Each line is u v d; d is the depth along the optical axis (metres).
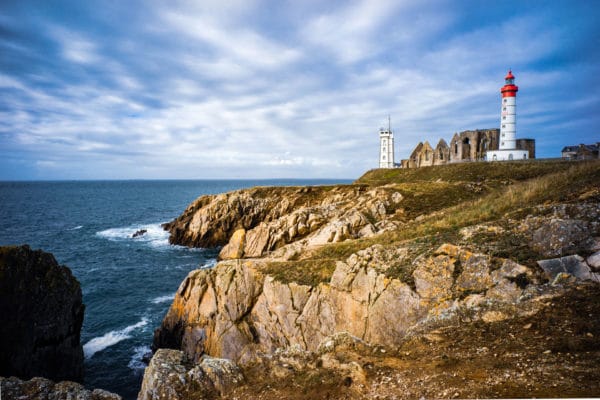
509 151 65.75
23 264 25.38
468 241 18.19
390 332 17.38
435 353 10.52
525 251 15.33
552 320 10.62
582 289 11.77
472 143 73.50
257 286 28.00
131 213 123.75
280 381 10.70
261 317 26.58
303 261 28.38
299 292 24.61
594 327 9.65
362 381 9.58
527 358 9.05
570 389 7.34
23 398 10.99
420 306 16.28
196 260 59.69
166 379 11.02
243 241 53.16
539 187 25.66
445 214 31.91
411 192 48.31
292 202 69.81
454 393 8.06
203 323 29.05
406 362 10.36
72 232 83.56
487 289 14.42
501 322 11.46
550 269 13.47
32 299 25.16
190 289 31.14
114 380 27.12
